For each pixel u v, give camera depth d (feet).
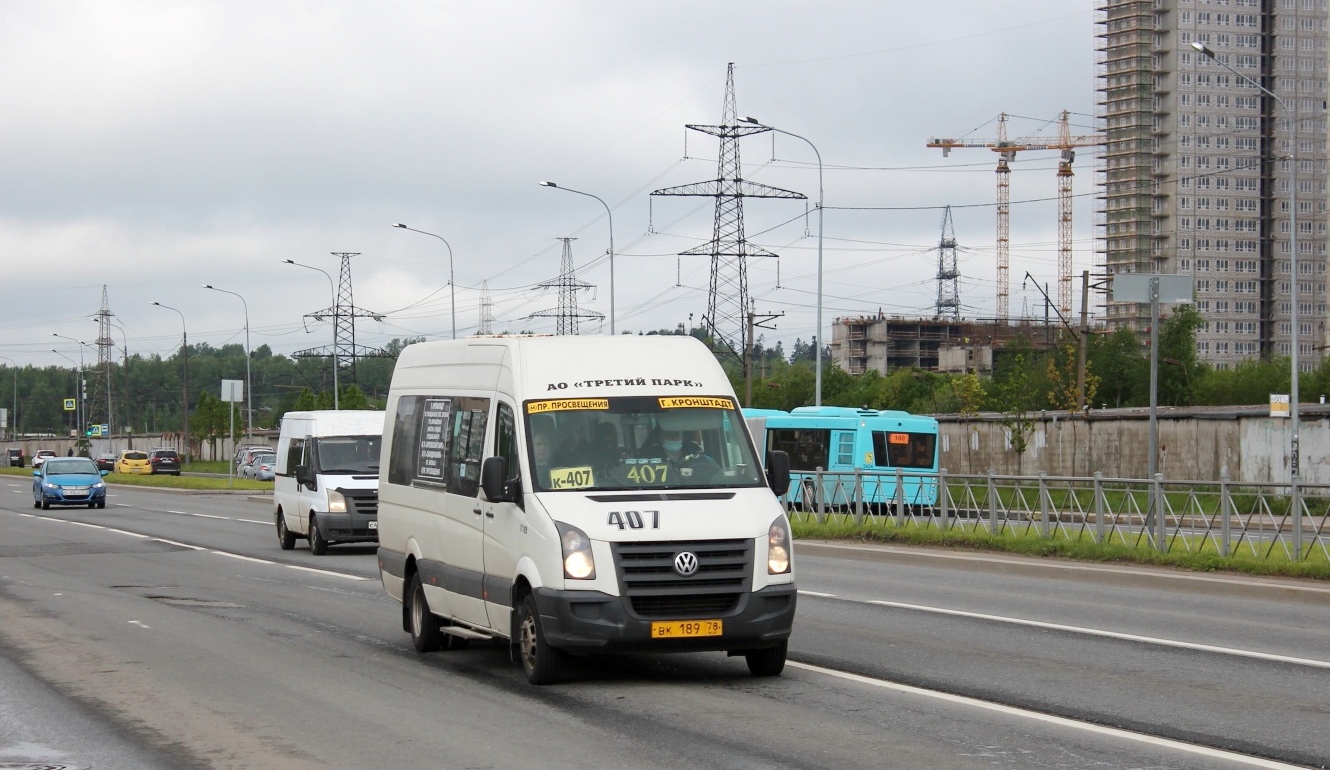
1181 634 42.01
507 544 33.40
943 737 26.40
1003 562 65.87
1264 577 56.65
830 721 28.12
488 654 39.34
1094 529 67.05
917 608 49.26
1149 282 65.51
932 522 77.92
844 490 85.71
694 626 30.71
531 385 34.53
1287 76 587.68
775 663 33.55
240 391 171.63
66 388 593.42
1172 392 306.76
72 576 66.74
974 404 179.52
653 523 31.12
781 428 131.95
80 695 32.65
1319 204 586.86
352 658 38.78
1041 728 27.27
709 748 25.54
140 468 279.28
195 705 31.17
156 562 75.31
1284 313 585.63
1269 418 140.56
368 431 82.33
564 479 32.73
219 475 271.08
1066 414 159.63
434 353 41.83
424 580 39.50
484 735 27.14
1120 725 27.61
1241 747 25.40
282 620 48.21
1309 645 39.42
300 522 82.12
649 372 35.37
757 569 31.32
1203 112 586.04
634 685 32.89
